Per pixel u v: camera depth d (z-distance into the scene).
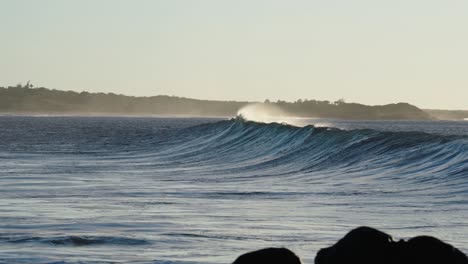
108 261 34.44
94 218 49.97
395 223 48.12
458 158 81.31
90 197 64.94
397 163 90.06
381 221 49.12
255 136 150.38
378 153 98.19
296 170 101.50
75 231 43.91
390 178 81.44
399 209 55.72
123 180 85.06
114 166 111.19
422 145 93.19
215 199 63.75
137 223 47.44
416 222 48.38
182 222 47.94
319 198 64.62
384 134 104.00
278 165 110.00
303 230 44.44
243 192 70.50
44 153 145.12
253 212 53.72
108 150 158.00
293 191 71.44
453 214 52.31
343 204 59.50
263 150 131.62
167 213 52.97
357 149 103.31
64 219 49.44
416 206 57.53
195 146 159.12
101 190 71.94
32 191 70.44
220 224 47.06
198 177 92.12
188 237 41.62
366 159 98.06
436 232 43.94
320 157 109.00
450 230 44.75
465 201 60.12
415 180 77.56
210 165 115.69
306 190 72.44
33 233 43.09
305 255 35.81
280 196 66.56
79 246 38.94
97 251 37.38
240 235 42.47
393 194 67.12
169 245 39.09
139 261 34.41
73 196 65.75
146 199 63.34
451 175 76.75
